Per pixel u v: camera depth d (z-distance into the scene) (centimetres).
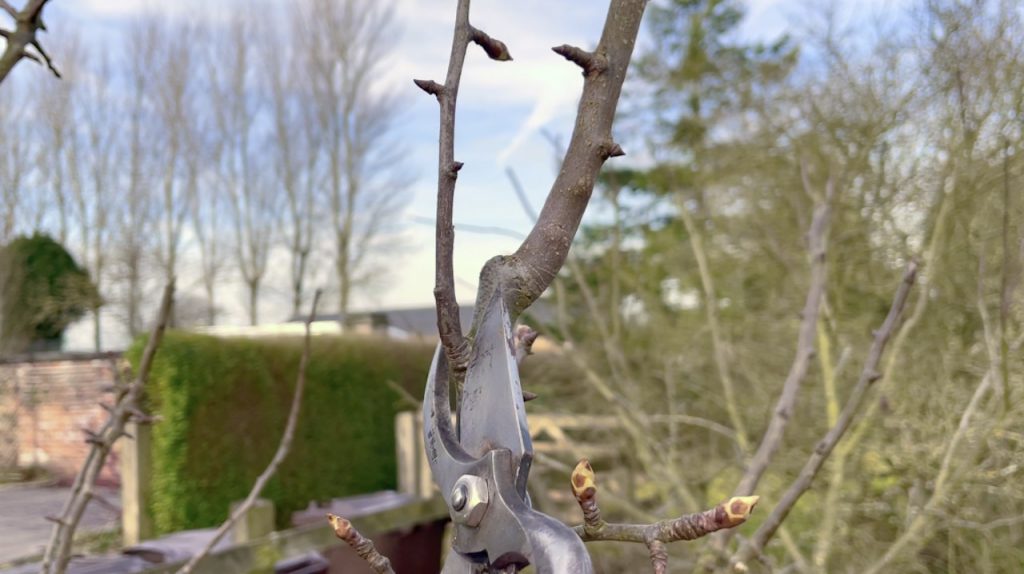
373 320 1011
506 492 81
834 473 365
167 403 559
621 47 101
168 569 378
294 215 3178
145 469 546
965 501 399
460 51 93
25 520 706
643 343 823
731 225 793
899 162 605
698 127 1032
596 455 623
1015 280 283
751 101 783
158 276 2786
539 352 819
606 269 880
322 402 704
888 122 590
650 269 941
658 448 468
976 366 436
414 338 878
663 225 1227
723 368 493
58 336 2059
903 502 411
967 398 424
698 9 1209
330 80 3161
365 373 765
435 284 93
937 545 414
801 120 705
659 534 71
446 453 90
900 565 388
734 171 804
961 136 444
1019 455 367
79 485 199
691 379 685
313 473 683
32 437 1041
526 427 85
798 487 186
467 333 99
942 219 425
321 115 3147
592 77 101
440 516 623
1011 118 447
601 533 74
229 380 601
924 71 541
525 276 97
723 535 234
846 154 618
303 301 3175
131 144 2941
